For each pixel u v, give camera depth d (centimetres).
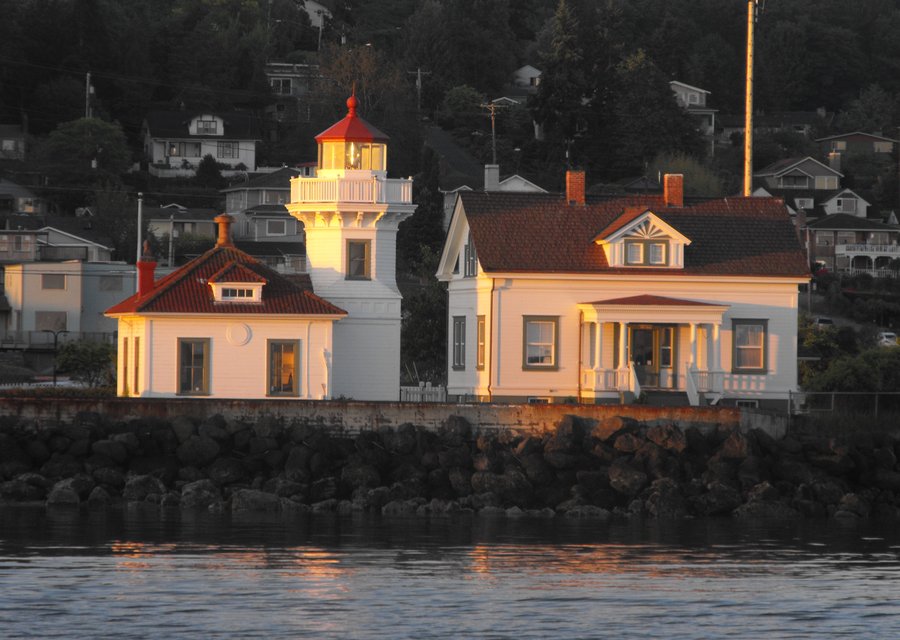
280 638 17575
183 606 18888
